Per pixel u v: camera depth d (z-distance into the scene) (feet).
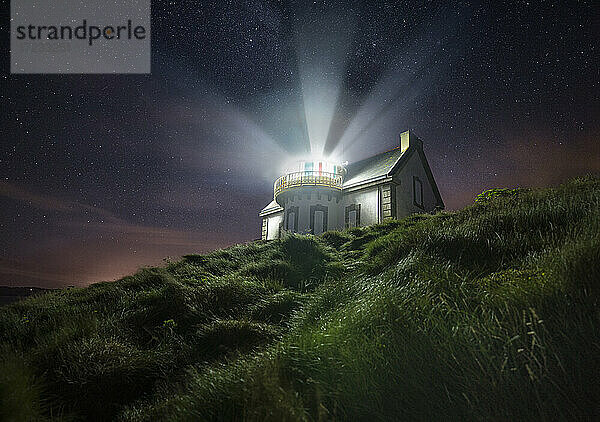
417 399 8.23
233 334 18.51
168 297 25.43
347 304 16.24
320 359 11.03
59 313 26.66
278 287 25.96
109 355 17.25
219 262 37.35
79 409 14.44
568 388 7.04
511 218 23.06
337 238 41.16
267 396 9.36
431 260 18.79
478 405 7.31
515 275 13.83
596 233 13.71
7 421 12.23
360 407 8.59
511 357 8.24
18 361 16.74
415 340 10.09
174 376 16.03
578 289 10.11
